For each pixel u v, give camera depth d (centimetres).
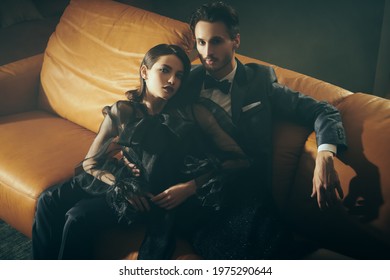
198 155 186
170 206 180
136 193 180
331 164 170
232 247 174
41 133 234
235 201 182
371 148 171
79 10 250
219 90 189
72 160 218
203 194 183
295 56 330
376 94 311
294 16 319
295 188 181
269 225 176
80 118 239
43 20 346
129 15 236
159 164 183
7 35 327
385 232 162
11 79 248
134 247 178
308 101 185
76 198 194
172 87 185
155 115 187
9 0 340
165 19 227
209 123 186
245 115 187
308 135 184
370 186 166
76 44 244
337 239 173
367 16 292
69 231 181
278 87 190
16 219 213
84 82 237
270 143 186
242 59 212
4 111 249
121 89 225
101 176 188
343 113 187
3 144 225
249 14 336
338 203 170
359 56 305
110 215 184
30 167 212
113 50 231
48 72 251
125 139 186
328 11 304
